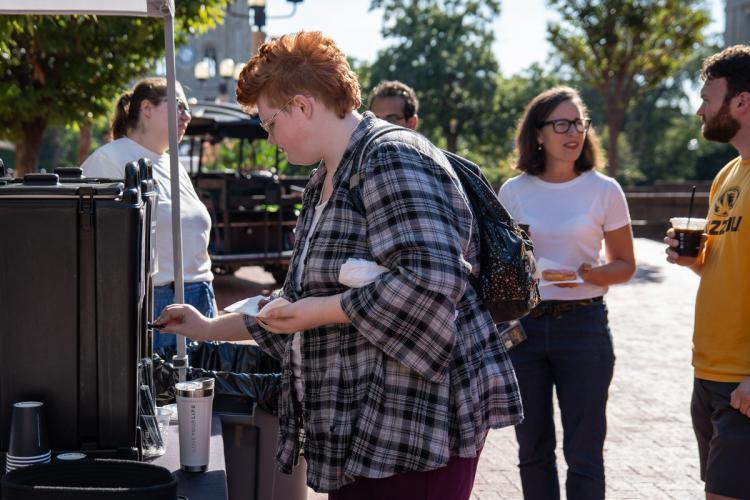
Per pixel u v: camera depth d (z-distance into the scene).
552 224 3.86
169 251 3.76
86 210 2.07
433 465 2.19
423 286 2.07
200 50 69.69
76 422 2.13
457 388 2.24
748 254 3.12
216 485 2.30
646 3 27.02
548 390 3.85
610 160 28.69
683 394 7.18
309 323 2.20
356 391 2.24
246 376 2.94
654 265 15.97
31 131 13.01
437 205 2.14
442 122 47.06
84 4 2.79
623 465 5.42
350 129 2.34
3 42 10.04
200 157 13.09
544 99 3.86
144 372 2.42
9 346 2.11
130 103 3.92
